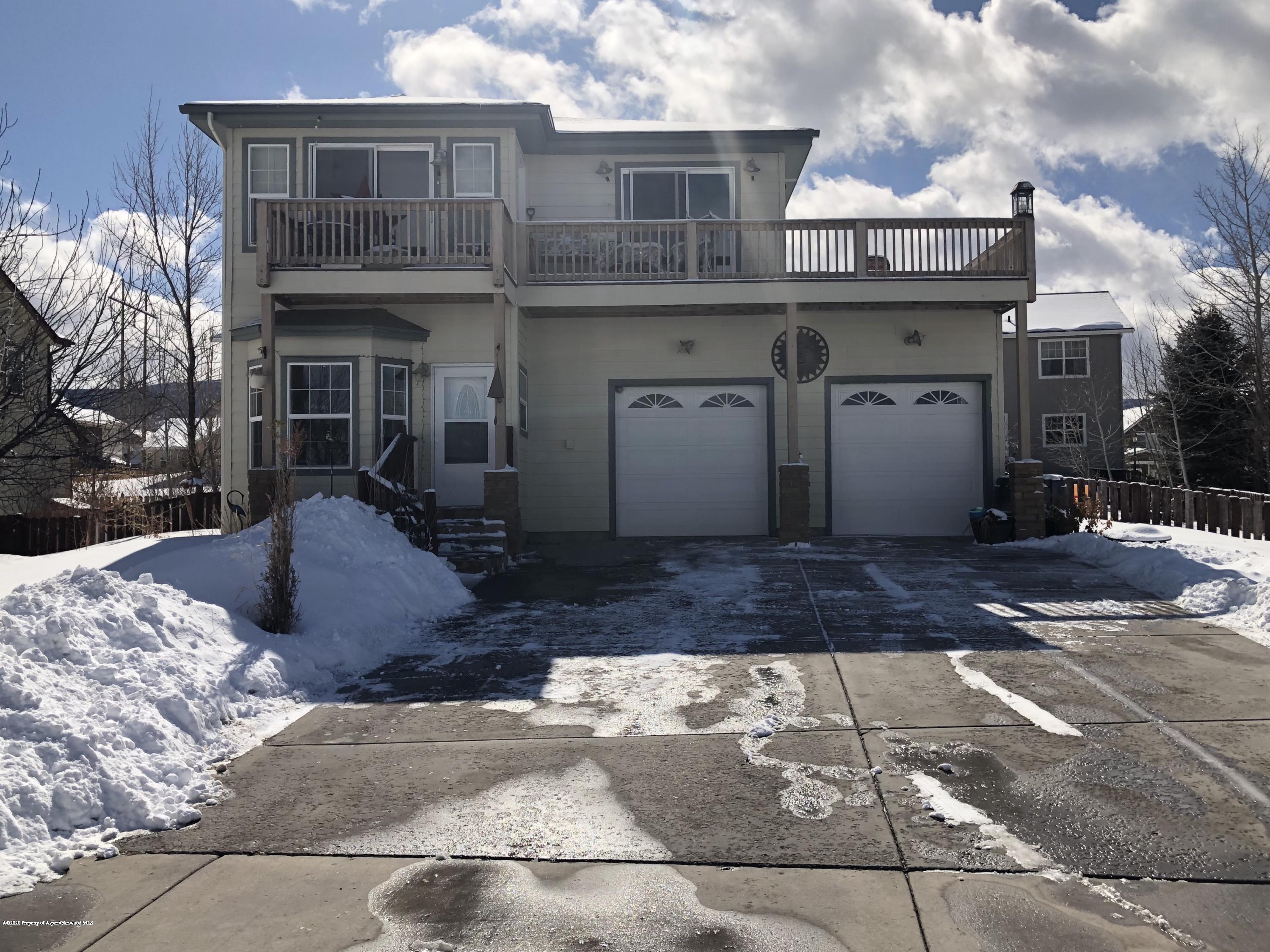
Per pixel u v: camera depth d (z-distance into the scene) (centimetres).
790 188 1797
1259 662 644
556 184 1554
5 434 1020
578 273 1410
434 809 421
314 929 315
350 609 792
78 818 400
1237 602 823
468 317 1380
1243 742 477
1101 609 842
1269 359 2317
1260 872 339
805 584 1014
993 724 517
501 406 1244
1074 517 1365
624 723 542
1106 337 3059
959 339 1538
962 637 738
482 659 715
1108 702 553
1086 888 330
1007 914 313
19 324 955
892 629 773
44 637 519
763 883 341
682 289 1381
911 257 1391
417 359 1376
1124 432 3278
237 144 1396
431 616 887
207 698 544
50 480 1098
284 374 1311
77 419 1052
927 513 1541
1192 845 361
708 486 1553
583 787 443
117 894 343
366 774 469
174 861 372
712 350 1548
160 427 2370
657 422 1559
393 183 1405
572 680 643
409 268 1238
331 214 1373
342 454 1309
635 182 1555
